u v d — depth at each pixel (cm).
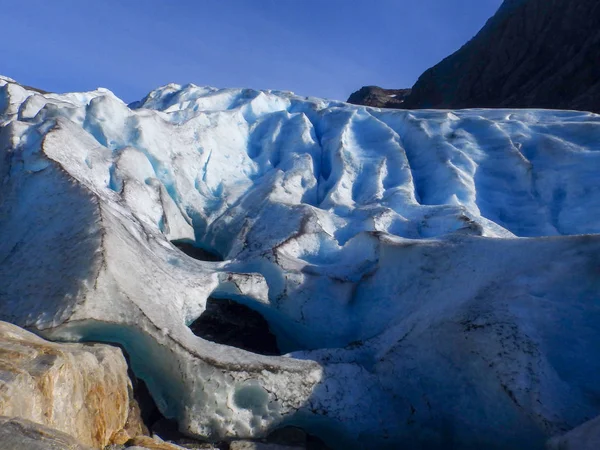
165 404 489
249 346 682
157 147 879
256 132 1138
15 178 664
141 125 869
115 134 852
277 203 837
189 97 1338
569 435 366
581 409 405
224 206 879
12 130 736
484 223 745
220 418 467
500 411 444
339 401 494
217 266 700
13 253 566
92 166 714
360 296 642
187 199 868
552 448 375
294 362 506
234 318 720
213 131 1032
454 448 482
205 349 488
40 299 481
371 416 496
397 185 902
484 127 1032
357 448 499
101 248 510
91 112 852
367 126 1109
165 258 643
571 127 964
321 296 650
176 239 799
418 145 1022
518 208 852
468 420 471
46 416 301
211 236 840
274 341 711
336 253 735
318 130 1176
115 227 570
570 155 872
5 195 656
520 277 505
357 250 710
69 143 710
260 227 794
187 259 679
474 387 468
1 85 1147
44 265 521
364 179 941
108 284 486
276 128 1116
